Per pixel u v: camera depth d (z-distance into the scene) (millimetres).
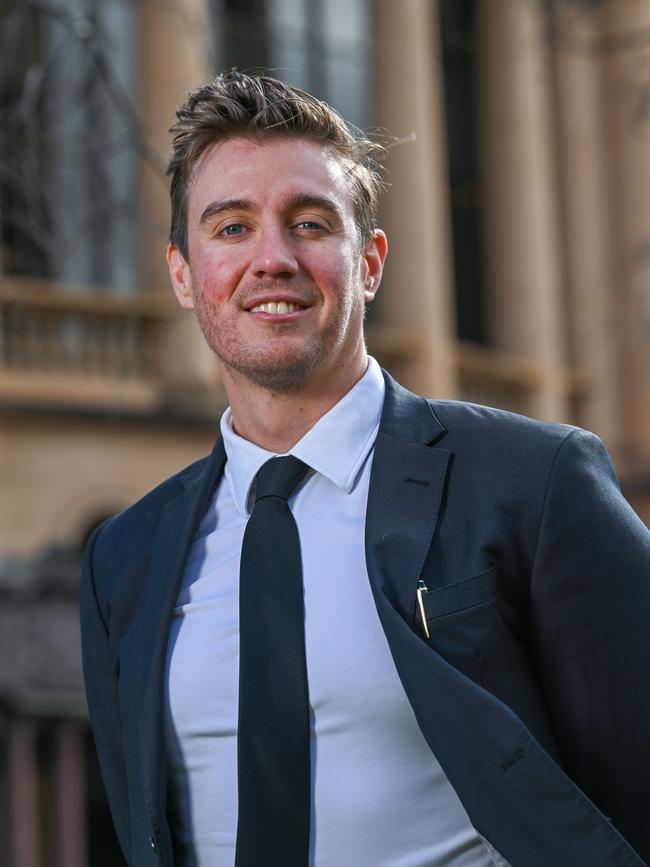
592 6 11828
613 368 21641
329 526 2844
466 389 20328
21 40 13781
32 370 16266
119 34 16000
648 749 2707
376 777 2695
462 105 21156
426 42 19734
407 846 2691
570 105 21969
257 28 17922
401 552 2738
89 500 16422
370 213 3029
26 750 12375
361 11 19172
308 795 2699
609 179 21797
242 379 2932
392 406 2947
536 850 2568
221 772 2803
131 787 2904
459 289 20984
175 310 16531
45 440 16219
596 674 2717
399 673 2635
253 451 2949
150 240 15891
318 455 2881
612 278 21578
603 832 2541
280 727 2709
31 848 12391
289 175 2879
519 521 2746
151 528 3107
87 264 16062
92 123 14148
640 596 2732
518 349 21156
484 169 21203
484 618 2689
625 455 21531
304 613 2771
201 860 2832
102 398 16531
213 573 2926
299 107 2926
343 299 2883
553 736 2746
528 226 21078
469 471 2807
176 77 16078
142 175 13320
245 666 2754
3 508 15906
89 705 3160
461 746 2598
